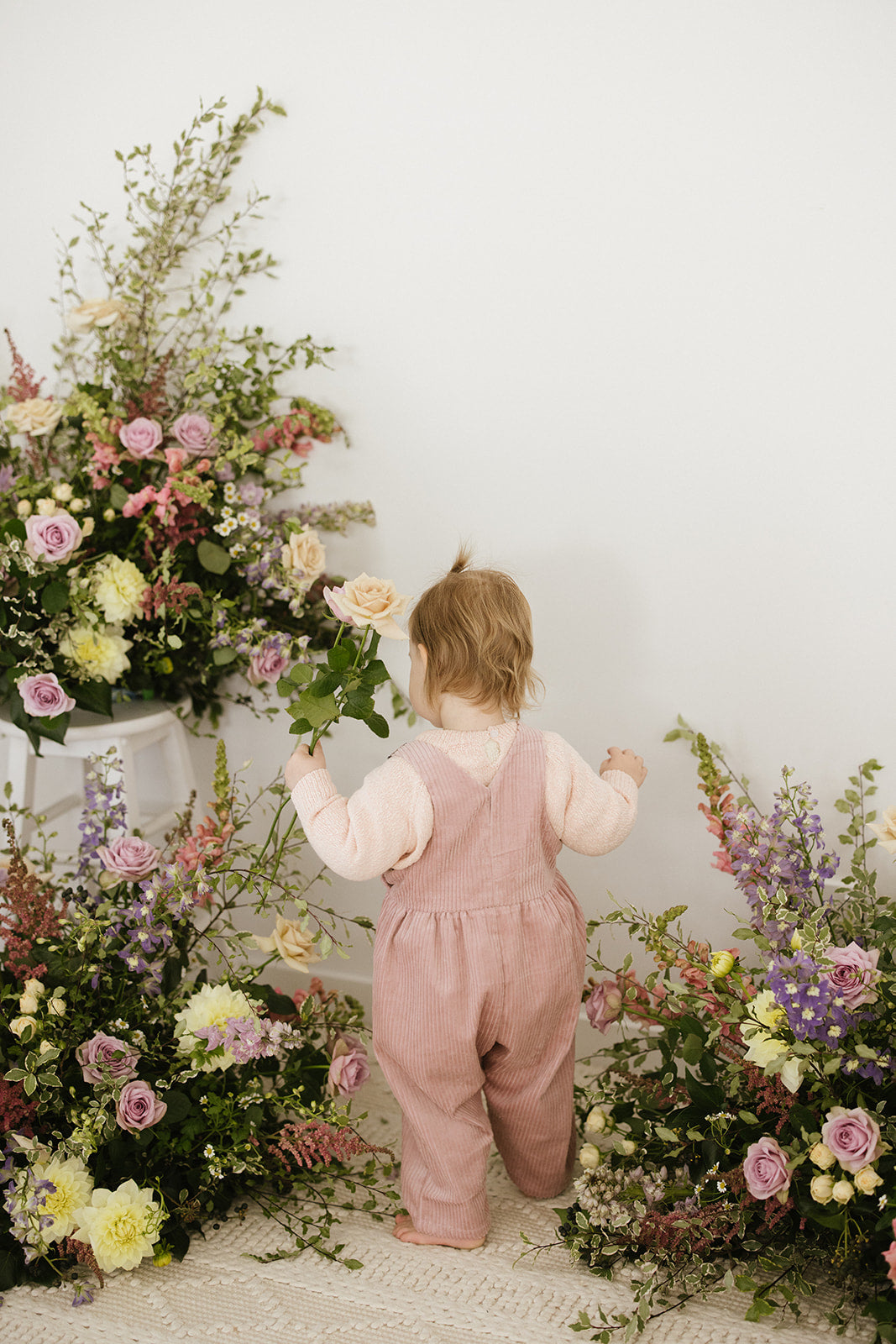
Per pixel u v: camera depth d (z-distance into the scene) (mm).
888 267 1587
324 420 1879
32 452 1917
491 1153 1776
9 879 1548
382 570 1960
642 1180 1443
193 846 1629
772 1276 1427
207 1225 1565
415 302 1824
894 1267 1206
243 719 2082
